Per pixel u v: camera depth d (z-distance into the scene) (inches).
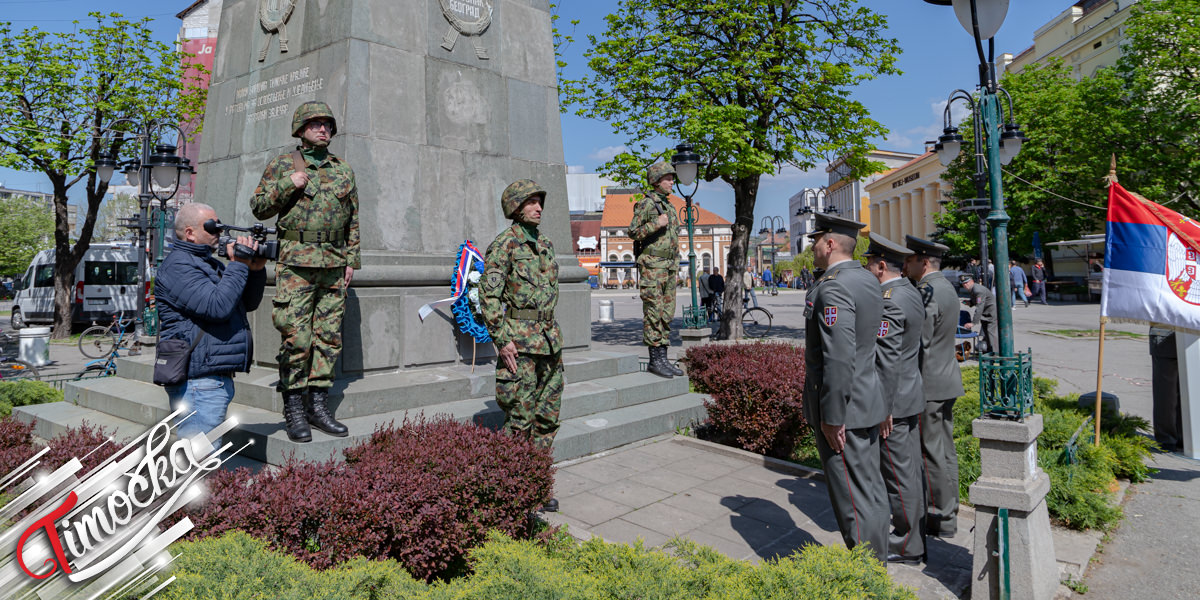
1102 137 926.4
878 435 141.5
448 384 229.5
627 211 3093.0
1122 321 222.8
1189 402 244.5
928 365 168.2
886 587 104.8
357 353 226.1
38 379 364.8
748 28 513.7
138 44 648.4
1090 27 1382.9
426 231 250.8
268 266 232.7
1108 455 217.2
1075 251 1181.1
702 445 241.6
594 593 96.9
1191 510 195.3
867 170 572.7
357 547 113.3
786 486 202.2
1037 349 537.0
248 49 271.0
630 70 538.9
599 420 243.0
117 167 616.7
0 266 1712.6
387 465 131.4
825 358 130.7
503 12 286.2
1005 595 129.7
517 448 147.5
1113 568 158.7
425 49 255.8
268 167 181.5
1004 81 1135.6
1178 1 834.2
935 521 172.2
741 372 245.0
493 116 278.1
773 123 556.4
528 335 175.5
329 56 238.4
